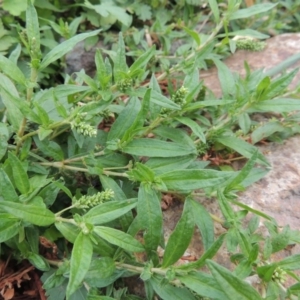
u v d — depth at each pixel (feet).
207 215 0.72
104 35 1.19
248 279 0.71
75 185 0.83
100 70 0.70
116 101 0.97
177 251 0.63
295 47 1.16
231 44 1.01
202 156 0.90
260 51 1.16
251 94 0.82
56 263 0.75
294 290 0.62
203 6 1.26
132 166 0.77
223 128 0.84
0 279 0.76
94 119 0.80
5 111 0.84
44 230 0.74
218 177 0.65
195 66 0.83
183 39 1.21
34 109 0.72
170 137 0.78
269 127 0.89
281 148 0.90
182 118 0.77
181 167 0.73
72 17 1.24
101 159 0.77
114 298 0.67
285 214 0.80
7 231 0.64
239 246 0.70
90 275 0.64
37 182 0.69
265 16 1.32
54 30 1.17
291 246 0.75
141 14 1.23
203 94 0.93
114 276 0.67
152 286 0.65
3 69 0.67
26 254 0.71
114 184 0.72
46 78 1.12
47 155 0.78
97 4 1.24
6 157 0.79
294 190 0.83
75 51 1.15
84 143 0.81
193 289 0.60
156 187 0.67
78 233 0.64
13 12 1.07
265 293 0.63
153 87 0.79
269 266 0.61
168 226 0.81
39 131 0.69
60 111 0.69
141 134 0.79
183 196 0.76
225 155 0.91
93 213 0.62
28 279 0.76
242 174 0.68
